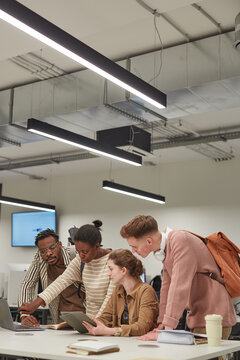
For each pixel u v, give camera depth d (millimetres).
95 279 3012
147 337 2359
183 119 7203
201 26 4910
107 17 3809
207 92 4758
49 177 11227
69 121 5715
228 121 7305
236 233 8828
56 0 3549
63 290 3354
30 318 3119
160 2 3670
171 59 4895
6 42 4223
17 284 6711
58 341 2312
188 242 2391
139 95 3973
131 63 5203
